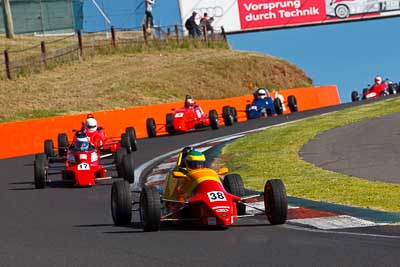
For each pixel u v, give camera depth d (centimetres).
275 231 4984
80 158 8594
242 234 4891
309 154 9412
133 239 4872
